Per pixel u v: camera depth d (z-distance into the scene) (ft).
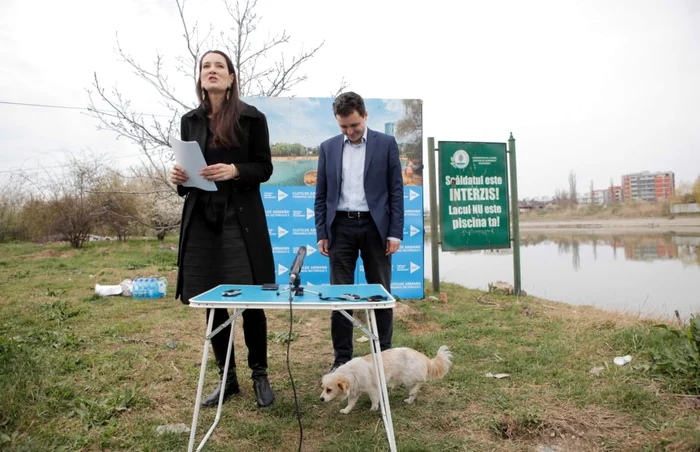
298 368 13.71
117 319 19.60
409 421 10.22
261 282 10.69
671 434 9.23
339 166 12.99
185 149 9.18
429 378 11.28
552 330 16.81
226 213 10.55
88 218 56.03
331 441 9.39
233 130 10.48
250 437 9.59
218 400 11.03
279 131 22.86
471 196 25.22
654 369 11.98
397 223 12.84
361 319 19.19
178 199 45.85
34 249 54.70
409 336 16.46
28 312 20.80
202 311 20.90
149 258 43.29
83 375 12.71
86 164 60.34
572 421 9.95
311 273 23.02
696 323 12.55
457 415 10.46
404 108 23.20
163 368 13.46
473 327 17.80
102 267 37.60
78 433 9.55
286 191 22.89
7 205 66.28
